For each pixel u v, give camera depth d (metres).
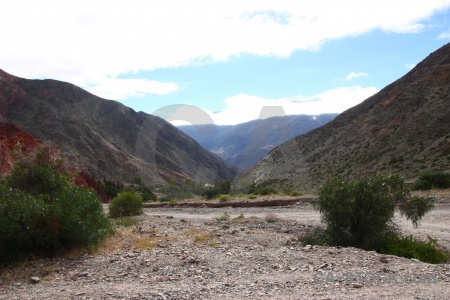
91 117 108.44
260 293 5.65
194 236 11.29
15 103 100.44
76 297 5.70
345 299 5.27
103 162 80.00
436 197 20.55
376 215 10.52
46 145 14.79
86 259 8.11
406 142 51.28
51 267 7.53
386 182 11.12
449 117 52.00
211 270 7.05
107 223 10.53
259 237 11.27
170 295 5.62
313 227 13.72
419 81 64.94
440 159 41.94
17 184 11.20
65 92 111.88
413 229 13.30
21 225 8.15
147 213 21.30
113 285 6.34
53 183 11.31
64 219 8.55
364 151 54.12
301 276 6.55
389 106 63.75
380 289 5.82
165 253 8.52
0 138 35.88
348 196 10.66
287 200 21.48
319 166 56.38
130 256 8.27
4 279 6.93
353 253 8.33
